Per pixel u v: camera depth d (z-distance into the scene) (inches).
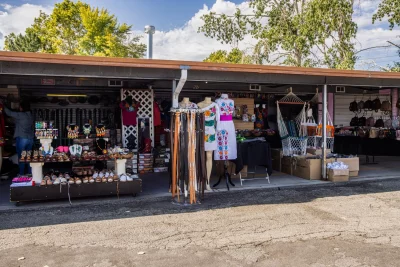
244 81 290.8
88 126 314.8
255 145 315.0
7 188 309.0
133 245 173.2
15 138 354.0
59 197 249.0
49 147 258.5
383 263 151.5
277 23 727.7
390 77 315.9
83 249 168.2
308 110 391.5
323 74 290.2
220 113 291.6
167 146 419.5
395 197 271.1
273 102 515.8
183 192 259.1
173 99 266.2
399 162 454.9
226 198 269.3
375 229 195.9
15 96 382.3
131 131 382.0
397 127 475.5
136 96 384.5
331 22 623.2
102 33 1270.9
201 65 249.4
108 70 246.4
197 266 149.3
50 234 189.6
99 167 335.6
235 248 168.9
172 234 188.9
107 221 212.5
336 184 319.6
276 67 273.1
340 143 502.3
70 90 422.0
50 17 1326.3
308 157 351.3
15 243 176.4
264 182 324.8
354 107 534.0
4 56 205.6
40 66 230.2
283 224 205.2
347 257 157.9
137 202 257.1
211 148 281.6
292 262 153.1
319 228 197.8
